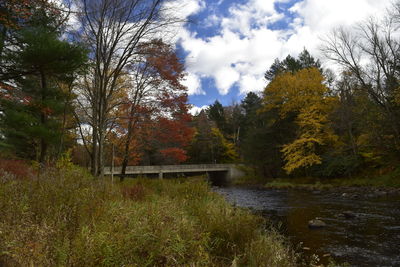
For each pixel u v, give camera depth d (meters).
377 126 23.02
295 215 12.30
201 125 53.75
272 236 5.91
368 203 15.18
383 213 12.02
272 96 32.50
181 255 3.29
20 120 10.28
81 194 4.38
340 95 28.20
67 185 4.51
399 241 7.77
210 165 43.47
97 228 3.34
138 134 14.04
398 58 22.61
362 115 24.55
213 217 5.41
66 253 2.66
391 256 6.61
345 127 26.72
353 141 26.64
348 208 13.86
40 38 9.05
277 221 10.92
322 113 29.75
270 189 28.97
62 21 10.66
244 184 38.12
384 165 24.38
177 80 13.23
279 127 33.19
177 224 4.12
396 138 22.31
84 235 2.94
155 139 14.30
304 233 8.90
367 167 26.42
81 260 2.64
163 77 12.87
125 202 5.50
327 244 7.64
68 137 16.88
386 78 23.39
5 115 11.00
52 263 2.58
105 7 9.80
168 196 8.08
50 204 3.90
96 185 5.65
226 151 54.19
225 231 4.87
